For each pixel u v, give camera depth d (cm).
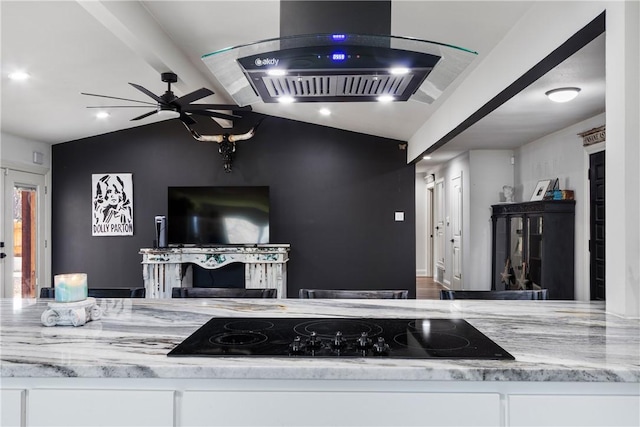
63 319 159
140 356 125
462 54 165
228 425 118
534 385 117
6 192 559
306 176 654
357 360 121
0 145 552
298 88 195
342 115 571
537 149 591
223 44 362
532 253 538
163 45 337
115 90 474
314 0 176
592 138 457
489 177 670
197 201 615
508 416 116
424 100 221
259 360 121
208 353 127
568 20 211
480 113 347
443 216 866
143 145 657
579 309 190
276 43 158
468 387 117
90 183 658
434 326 159
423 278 964
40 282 625
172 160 657
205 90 356
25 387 121
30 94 455
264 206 615
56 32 330
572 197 507
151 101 513
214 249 588
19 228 586
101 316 171
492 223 653
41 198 634
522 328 155
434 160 792
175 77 369
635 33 169
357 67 169
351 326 159
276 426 117
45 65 389
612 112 178
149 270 582
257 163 655
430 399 117
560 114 455
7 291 557
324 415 117
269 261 586
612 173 178
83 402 119
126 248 656
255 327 158
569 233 505
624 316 170
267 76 178
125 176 655
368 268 653
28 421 120
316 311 188
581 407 115
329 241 654
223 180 655
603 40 273
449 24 276
